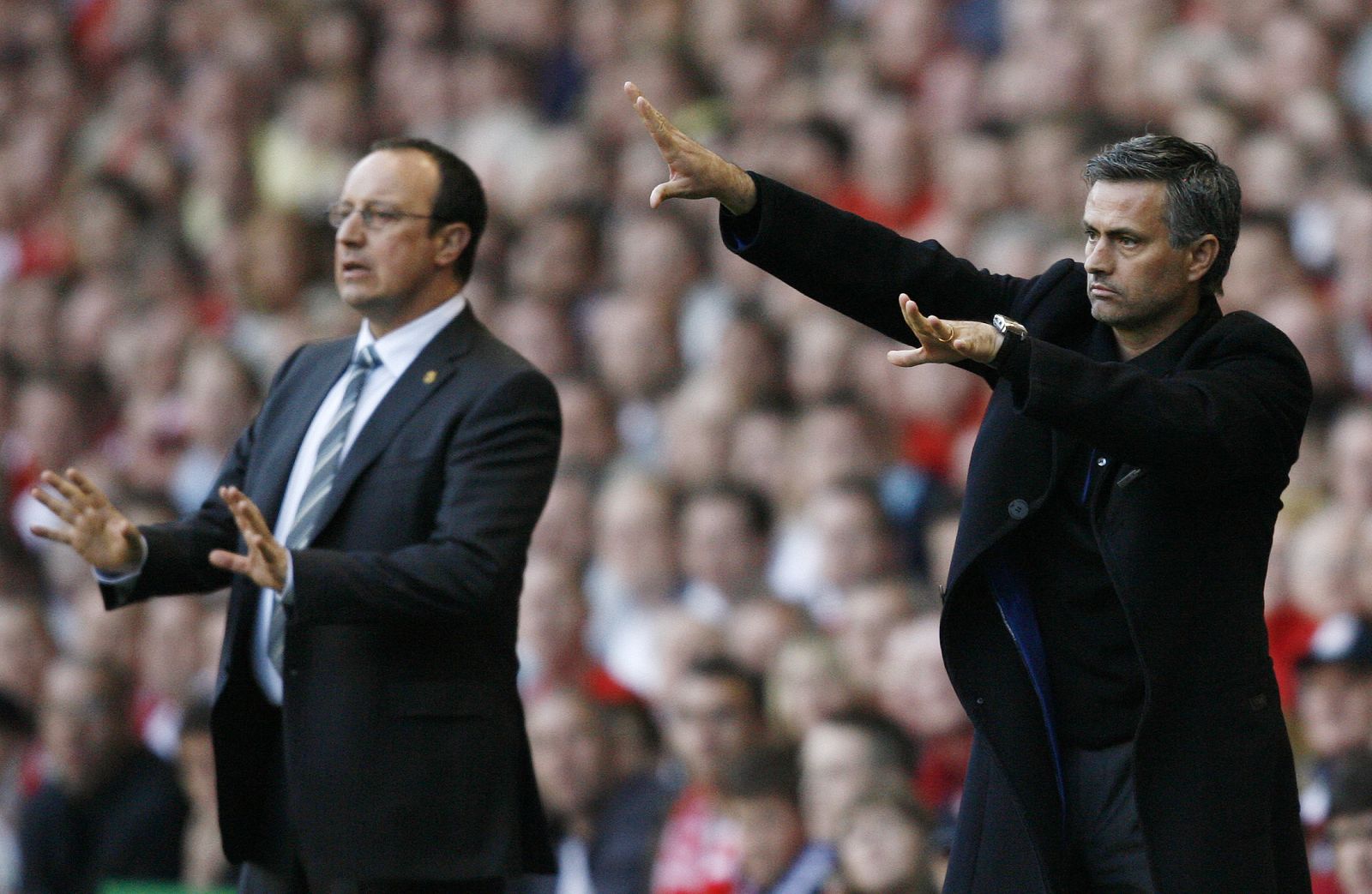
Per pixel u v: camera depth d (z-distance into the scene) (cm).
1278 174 3019
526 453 1334
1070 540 1139
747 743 2125
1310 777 1938
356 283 1366
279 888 1355
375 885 1316
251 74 4403
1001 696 1145
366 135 4262
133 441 3391
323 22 4506
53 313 3872
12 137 4703
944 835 1919
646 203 3528
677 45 3984
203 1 4750
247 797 1362
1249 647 1121
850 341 2942
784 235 1170
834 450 2750
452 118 4156
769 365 2980
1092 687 1140
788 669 2231
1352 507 2347
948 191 3198
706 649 2383
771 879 2012
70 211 4288
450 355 1365
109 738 2464
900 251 1191
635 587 2698
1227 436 1061
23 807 2542
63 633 3100
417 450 1334
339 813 1297
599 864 2188
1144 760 1102
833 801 1981
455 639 1323
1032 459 1139
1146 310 1110
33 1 4997
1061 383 1042
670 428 2933
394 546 1321
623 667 2634
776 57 3816
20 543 3147
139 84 4603
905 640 2147
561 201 3634
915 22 3709
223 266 3791
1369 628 1989
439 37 4394
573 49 4212
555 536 2811
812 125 3416
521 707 1377
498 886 1365
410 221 1362
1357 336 2753
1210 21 3522
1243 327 1116
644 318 3167
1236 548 1122
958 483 2658
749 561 2638
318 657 1316
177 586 1370
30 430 3525
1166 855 1095
